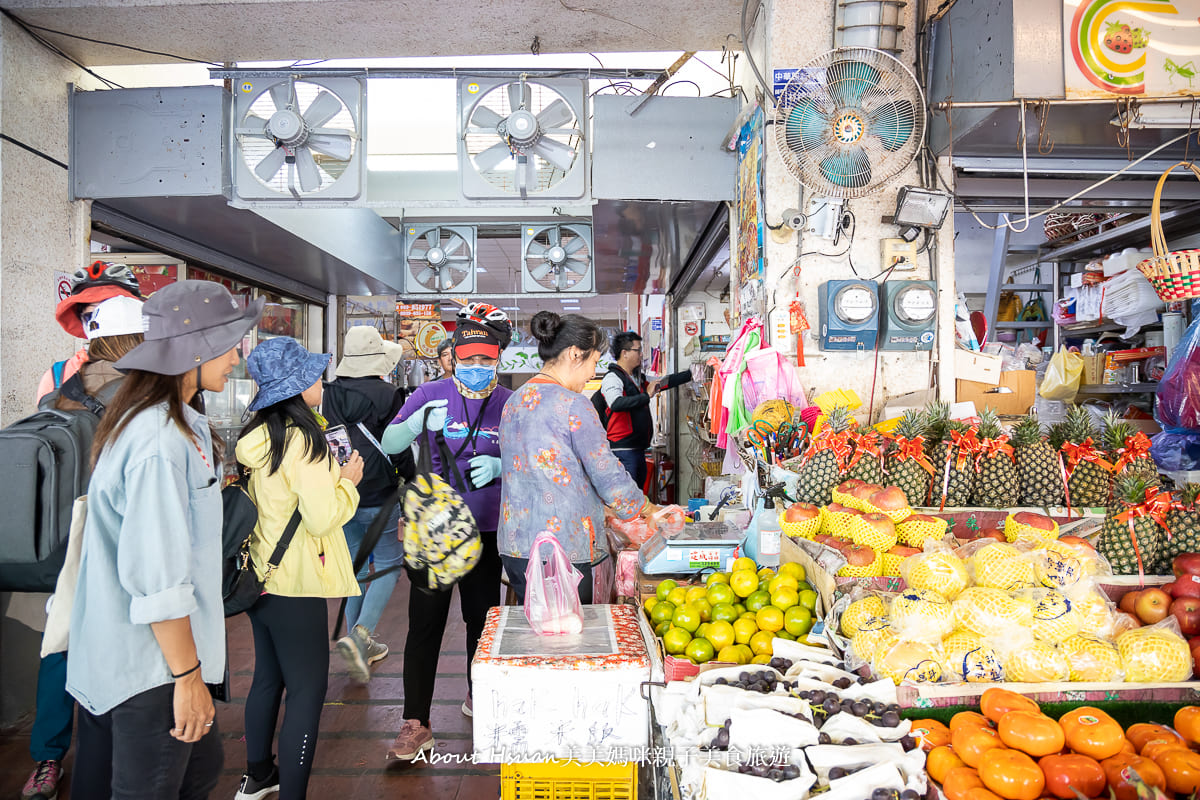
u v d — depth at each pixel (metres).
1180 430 3.06
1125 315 3.95
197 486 1.53
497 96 3.93
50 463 2.17
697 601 2.12
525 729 1.63
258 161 3.85
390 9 3.48
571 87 3.83
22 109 3.44
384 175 7.01
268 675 2.28
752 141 3.49
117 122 3.72
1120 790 1.24
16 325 3.37
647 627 2.02
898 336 3.10
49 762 2.45
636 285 7.72
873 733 1.45
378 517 2.51
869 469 2.37
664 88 4.05
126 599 1.44
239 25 3.59
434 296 7.78
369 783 2.53
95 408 2.35
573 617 1.85
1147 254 3.91
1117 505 2.09
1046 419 4.19
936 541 1.89
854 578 1.92
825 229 3.15
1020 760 1.30
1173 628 1.71
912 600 1.71
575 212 6.98
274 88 3.80
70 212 3.75
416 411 2.69
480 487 2.68
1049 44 2.58
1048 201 3.70
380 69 3.78
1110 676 1.62
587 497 2.24
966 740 1.38
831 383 3.21
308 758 2.03
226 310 1.59
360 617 3.39
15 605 2.95
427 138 6.68
